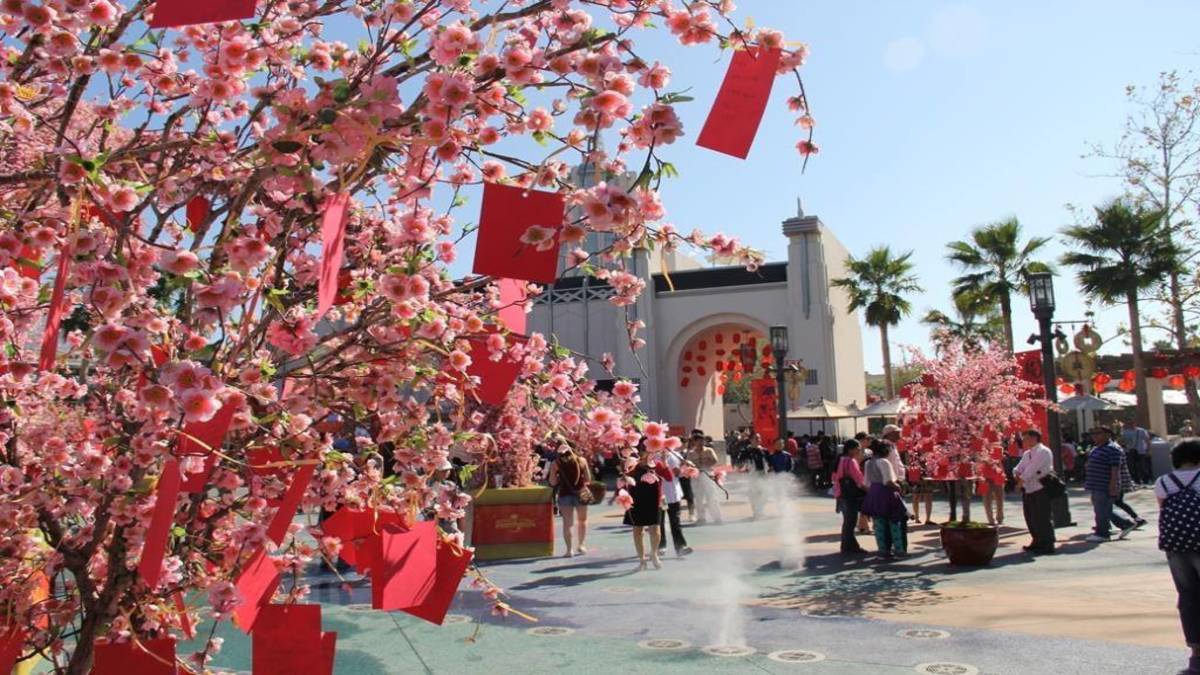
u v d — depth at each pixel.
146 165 2.64
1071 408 21.38
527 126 2.07
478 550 10.09
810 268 27.23
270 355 2.41
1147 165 22.69
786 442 19.70
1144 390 24.44
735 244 2.39
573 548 10.94
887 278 30.25
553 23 2.01
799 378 25.95
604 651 5.67
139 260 1.97
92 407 2.61
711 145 1.89
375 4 2.44
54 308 1.70
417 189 2.21
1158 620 6.28
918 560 9.53
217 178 2.36
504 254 1.67
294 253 2.53
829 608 6.99
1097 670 5.06
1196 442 5.17
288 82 2.48
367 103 1.77
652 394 27.50
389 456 3.01
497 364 2.54
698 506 13.75
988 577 8.30
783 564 9.39
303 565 2.84
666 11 2.09
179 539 2.46
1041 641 5.73
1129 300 24.45
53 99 2.71
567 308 27.97
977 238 28.02
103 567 2.51
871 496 9.77
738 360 29.55
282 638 2.09
